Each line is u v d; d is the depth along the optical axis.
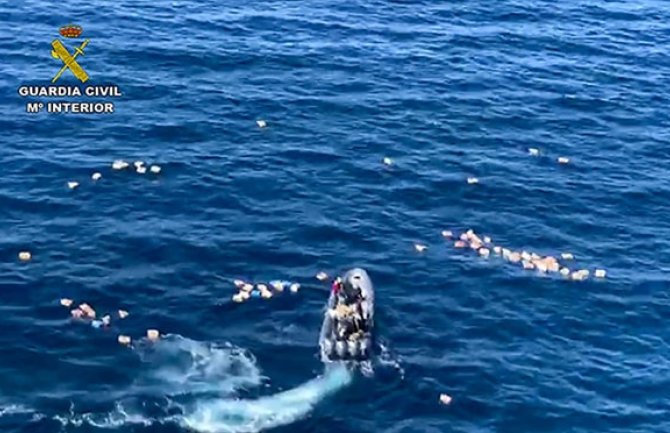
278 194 56.09
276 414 41.69
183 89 65.62
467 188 58.03
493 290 50.00
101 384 42.69
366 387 43.38
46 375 42.97
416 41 74.56
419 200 56.72
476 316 48.19
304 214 54.62
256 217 54.09
